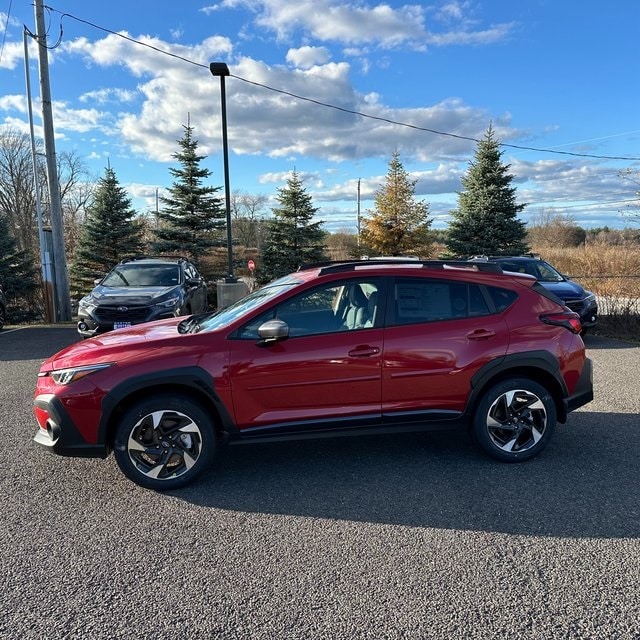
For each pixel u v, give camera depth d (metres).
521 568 2.83
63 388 3.72
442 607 2.52
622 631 2.34
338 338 3.96
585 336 11.18
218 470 4.21
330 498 3.70
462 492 3.75
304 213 26.44
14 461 4.39
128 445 3.77
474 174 24.61
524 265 11.09
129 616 2.48
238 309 4.42
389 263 4.38
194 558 2.96
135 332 4.50
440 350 4.05
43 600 2.60
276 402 3.91
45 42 13.56
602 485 3.84
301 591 2.65
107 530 3.29
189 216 22.58
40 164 37.06
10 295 20.41
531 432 4.25
